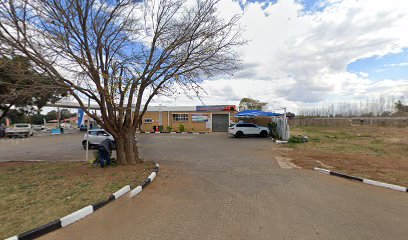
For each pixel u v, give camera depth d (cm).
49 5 588
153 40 772
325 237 332
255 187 575
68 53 639
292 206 451
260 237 331
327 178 665
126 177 638
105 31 726
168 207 445
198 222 380
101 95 725
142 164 806
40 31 582
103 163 760
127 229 358
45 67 589
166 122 3028
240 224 373
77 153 1236
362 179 627
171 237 332
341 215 410
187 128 2991
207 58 762
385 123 3500
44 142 1903
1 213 408
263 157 1019
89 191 523
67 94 761
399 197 510
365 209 439
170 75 757
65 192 520
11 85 626
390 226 369
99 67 698
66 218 373
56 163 877
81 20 648
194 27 746
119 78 718
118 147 795
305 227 363
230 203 466
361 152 1113
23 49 536
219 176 684
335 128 3134
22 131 2505
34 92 614
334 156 1009
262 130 2153
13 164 873
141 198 495
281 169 779
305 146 1368
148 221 385
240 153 1145
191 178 660
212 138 2061
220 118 2927
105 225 372
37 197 489
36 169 770
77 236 337
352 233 345
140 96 802
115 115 769
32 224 362
